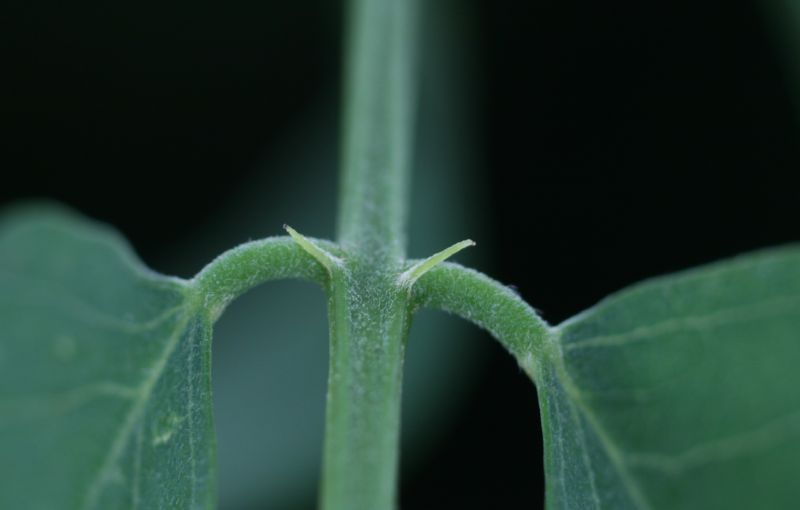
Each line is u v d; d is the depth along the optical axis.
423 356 0.05
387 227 0.05
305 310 0.05
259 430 0.05
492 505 0.05
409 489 0.05
